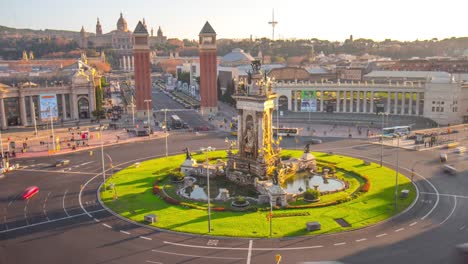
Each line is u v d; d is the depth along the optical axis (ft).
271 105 332.19
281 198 269.23
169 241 217.15
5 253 206.39
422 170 349.20
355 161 385.29
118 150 459.32
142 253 203.72
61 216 256.93
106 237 223.71
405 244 207.51
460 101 594.24
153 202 279.90
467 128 552.41
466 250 177.99
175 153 439.63
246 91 338.34
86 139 517.14
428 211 253.24
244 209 260.42
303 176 340.59
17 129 602.44
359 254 197.16
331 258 193.67
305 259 193.06
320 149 445.37
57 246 213.66
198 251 204.95
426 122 602.03
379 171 347.77
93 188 316.19
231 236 221.05
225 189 293.23
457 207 259.39
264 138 328.70
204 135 543.80
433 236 216.74
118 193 300.61
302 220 241.76
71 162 405.39
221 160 380.78
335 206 265.13
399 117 640.58
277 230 227.40
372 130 558.56
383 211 253.44
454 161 378.73
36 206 276.62
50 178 347.77
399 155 407.44
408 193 283.79
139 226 238.27
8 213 263.90
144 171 363.35
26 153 449.06
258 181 307.99
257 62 333.01
